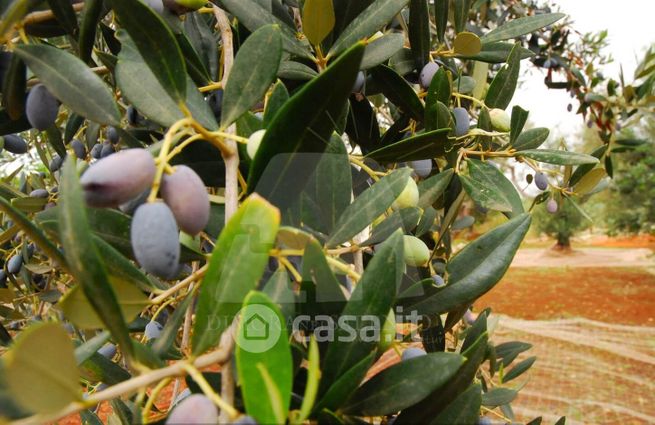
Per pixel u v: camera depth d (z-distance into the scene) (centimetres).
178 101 49
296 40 78
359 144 98
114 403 86
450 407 50
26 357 32
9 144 89
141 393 39
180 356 78
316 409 44
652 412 405
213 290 41
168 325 54
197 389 50
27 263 152
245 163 60
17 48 57
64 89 56
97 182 38
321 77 45
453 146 92
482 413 106
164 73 49
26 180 183
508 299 930
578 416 400
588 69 272
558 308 843
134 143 81
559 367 522
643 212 933
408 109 96
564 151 100
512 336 666
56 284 183
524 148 103
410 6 95
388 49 79
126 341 39
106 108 55
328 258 51
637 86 270
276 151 49
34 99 62
